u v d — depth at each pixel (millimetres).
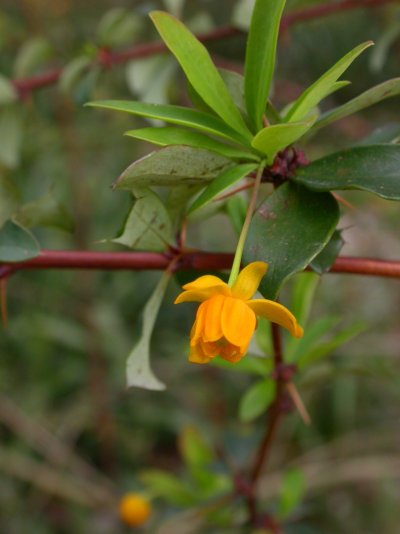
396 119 364
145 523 317
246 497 197
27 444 349
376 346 368
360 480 342
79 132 362
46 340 370
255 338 154
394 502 340
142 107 122
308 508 233
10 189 164
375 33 369
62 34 336
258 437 243
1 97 228
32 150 350
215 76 122
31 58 236
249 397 174
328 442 367
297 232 119
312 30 373
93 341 348
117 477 356
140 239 134
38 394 365
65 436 355
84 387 376
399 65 368
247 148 124
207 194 122
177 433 373
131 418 368
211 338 113
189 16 365
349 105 121
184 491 210
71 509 337
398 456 347
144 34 267
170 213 136
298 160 124
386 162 121
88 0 360
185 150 117
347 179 120
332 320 169
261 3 119
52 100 345
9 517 331
